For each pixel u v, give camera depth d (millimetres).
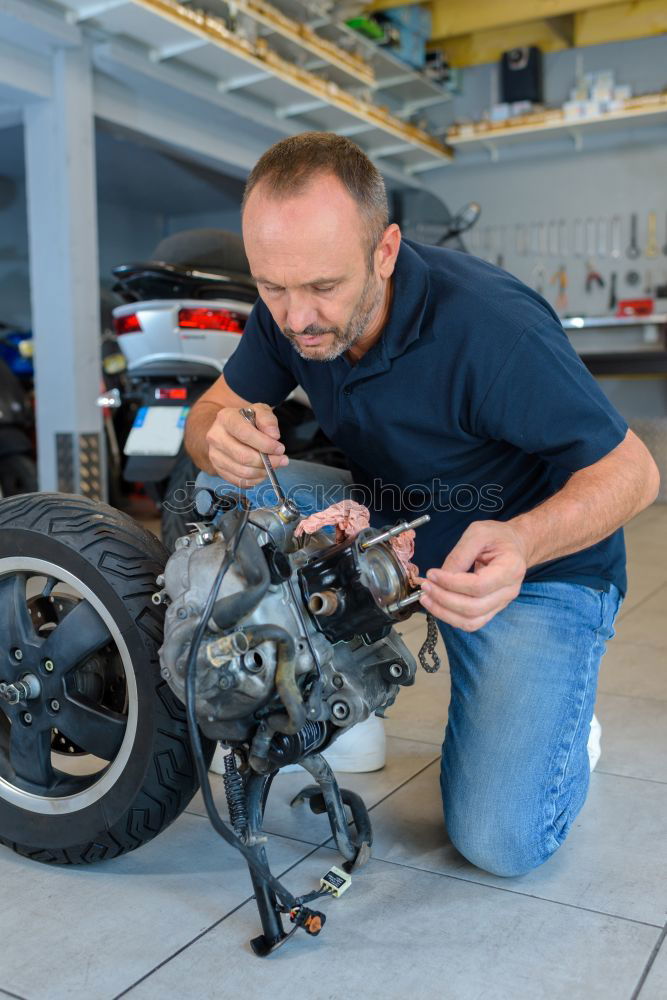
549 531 1049
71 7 4523
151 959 1095
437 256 1309
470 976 1058
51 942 1132
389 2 6289
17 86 4547
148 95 5387
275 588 1071
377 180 1095
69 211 4723
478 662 1316
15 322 8414
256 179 1052
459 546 980
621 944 1120
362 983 1046
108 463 5258
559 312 7383
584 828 1438
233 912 1202
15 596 1335
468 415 1251
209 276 3350
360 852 1297
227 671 1029
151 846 1391
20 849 1349
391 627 1187
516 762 1251
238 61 5266
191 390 3260
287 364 1484
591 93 6930
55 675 1295
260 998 1020
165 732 1220
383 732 1682
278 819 1479
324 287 1058
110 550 1268
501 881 1277
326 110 6188
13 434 4609
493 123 7117
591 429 1168
